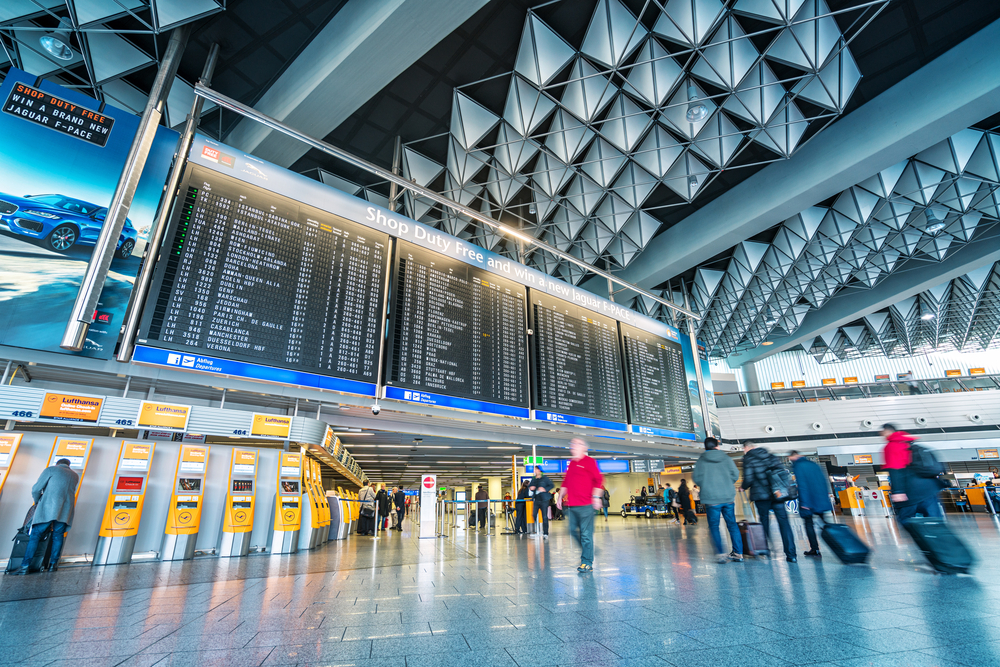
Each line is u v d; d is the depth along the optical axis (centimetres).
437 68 1176
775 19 1092
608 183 1559
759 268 2459
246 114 855
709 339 3419
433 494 1066
